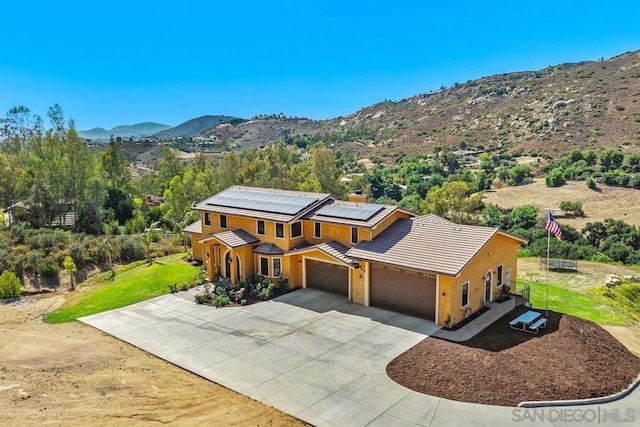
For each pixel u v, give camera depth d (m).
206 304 27.09
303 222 29.78
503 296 26.50
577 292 30.19
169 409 15.56
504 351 19.38
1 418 14.52
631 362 19.45
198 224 37.53
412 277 23.97
